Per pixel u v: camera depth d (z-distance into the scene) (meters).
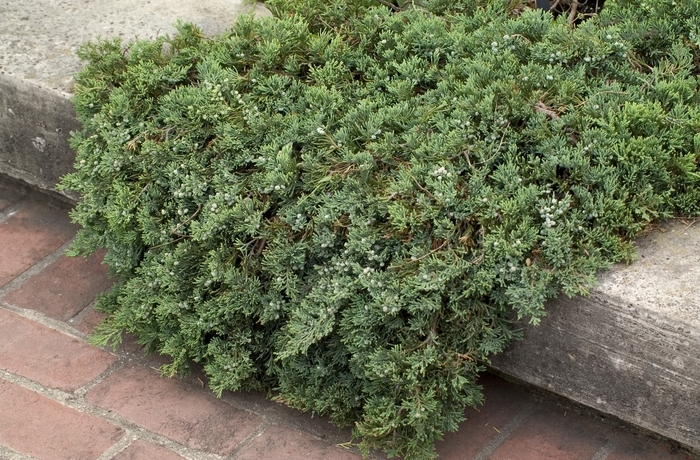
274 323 2.39
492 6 2.81
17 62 3.00
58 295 2.83
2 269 2.94
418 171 2.16
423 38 2.60
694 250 2.09
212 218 2.26
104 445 2.30
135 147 2.47
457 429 2.28
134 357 2.61
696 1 2.52
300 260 2.22
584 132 2.18
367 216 2.18
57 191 3.09
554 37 2.49
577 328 2.08
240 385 2.39
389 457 2.16
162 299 2.40
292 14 2.87
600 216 2.08
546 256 2.04
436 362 2.11
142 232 2.49
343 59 2.62
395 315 2.12
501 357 2.25
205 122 2.47
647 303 1.96
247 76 2.57
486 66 2.41
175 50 2.84
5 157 3.11
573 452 2.29
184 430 2.36
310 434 2.35
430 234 2.13
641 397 2.06
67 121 2.87
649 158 2.11
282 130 2.40
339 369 2.33
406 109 2.35
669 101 2.32
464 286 2.09
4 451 2.27
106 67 2.74
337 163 2.26
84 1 3.41
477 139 2.24
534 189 2.09
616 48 2.44
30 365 2.56
